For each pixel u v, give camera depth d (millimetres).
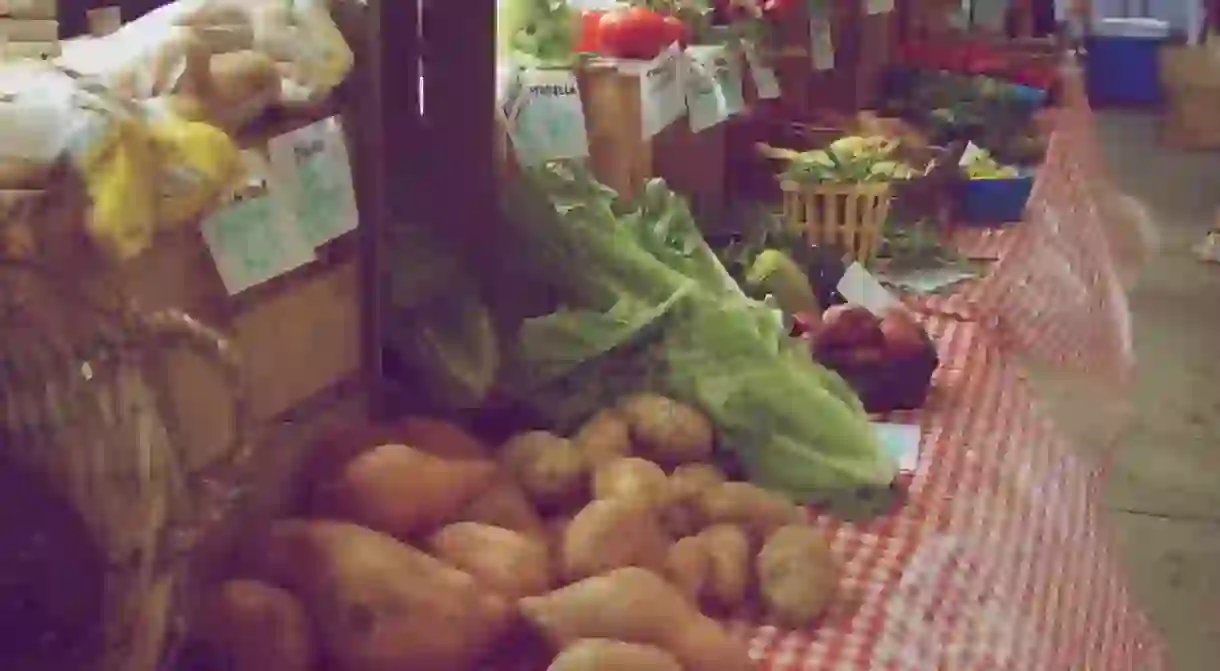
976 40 4688
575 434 1381
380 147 1270
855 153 2473
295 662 945
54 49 964
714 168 2420
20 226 731
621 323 1461
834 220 2424
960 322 2287
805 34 3109
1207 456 4145
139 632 768
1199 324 5406
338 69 1117
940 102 3646
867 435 1511
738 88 2479
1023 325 2621
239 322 1047
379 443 1140
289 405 1140
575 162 1658
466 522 1114
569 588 1049
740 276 1988
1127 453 4164
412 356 1365
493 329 1452
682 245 1612
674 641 1037
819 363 1724
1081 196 3682
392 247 1406
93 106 778
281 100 1052
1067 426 2604
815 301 2039
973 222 3051
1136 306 5641
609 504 1156
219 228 998
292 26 1097
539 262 1545
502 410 1429
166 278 948
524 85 1674
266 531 1000
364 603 960
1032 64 4387
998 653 1267
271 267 1054
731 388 1450
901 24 4344
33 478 750
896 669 1182
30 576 753
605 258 1533
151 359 790
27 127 747
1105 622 1738
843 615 1257
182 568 799
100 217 759
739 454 1463
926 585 1343
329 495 1087
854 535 1433
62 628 759
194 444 916
